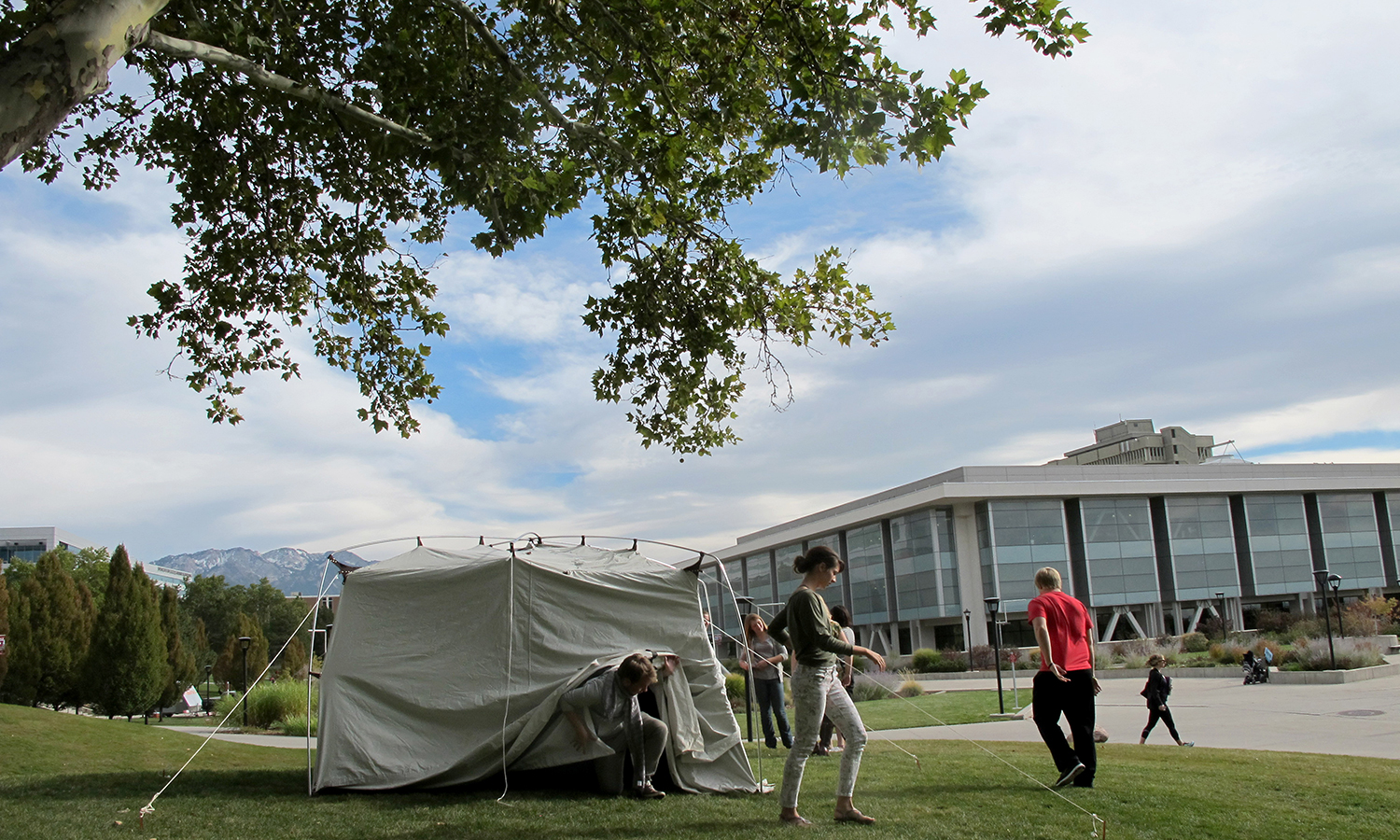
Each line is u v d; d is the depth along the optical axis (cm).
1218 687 2675
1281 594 5972
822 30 747
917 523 5850
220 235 1096
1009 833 569
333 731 777
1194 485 5831
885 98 748
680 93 831
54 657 3500
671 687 784
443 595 827
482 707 780
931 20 795
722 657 3462
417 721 791
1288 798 684
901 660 5384
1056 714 755
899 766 918
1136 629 5653
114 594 3284
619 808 672
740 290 1054
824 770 908
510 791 758
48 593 3606
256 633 5250
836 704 614
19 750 1030
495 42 818
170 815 637
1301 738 1273
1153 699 1246
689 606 846
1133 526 5753
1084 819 610
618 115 899
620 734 744
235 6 904
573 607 822
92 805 672
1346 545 6244
